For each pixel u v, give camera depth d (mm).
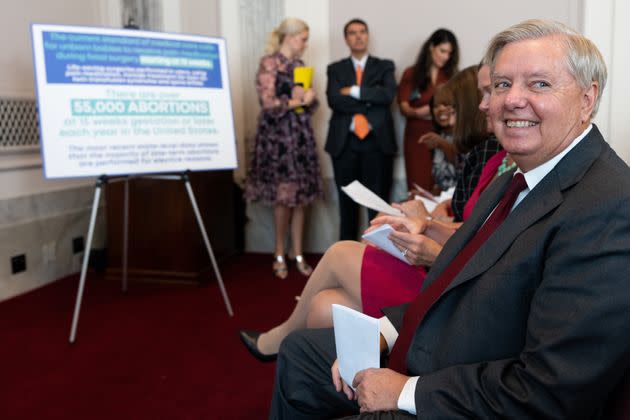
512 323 1050
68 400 2314
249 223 5051
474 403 997
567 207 1004
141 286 3990
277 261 4277
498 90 1120
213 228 4352
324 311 1729
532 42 1065
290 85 4180
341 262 1746
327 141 4492
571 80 1047
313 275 1843
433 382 1064
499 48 1130
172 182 3928
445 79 4281
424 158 4328
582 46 1052
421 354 1196
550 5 4156
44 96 2822
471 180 2020
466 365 1056
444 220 2289
